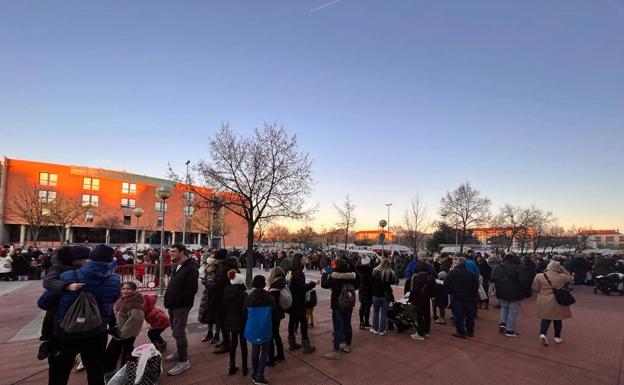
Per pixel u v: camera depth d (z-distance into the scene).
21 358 5.68
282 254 9.21
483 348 6.58
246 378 4.96
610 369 5.55
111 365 4.65
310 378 5.05
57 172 56.62
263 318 4.82
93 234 60.19
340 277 6.13
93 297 3.41
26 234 53.72
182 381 4.83
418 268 7.55
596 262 16.67
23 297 11.81
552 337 7.50
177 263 5.38
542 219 52.00
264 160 16.03
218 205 16.92
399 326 7.67
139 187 63.16
